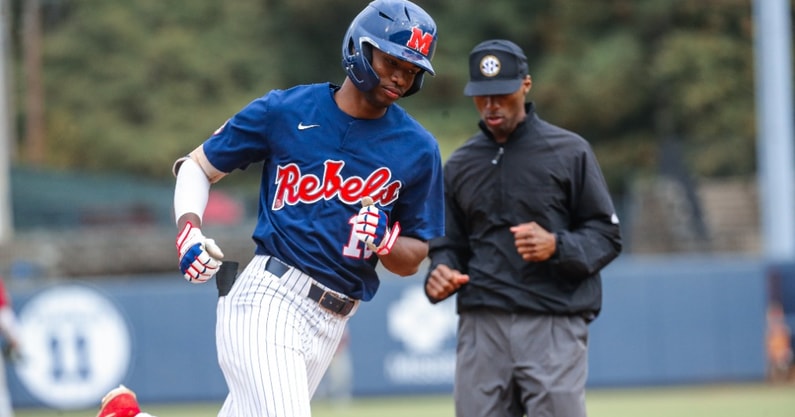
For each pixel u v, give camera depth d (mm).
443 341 51531
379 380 51438
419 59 16578
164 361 51562
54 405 51062
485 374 21406
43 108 126938
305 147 17047
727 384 51312
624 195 121562
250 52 130375
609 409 43719
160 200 91438
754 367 51312
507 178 21219
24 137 131000
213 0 132375
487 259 21359
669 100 117188
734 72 115250
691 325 51219
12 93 127375
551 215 21156
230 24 131500
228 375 17094
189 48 127562
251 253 65500
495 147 21406
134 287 51750
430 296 21641
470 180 21500
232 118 17438
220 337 17062
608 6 124250
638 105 120250
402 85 16781
